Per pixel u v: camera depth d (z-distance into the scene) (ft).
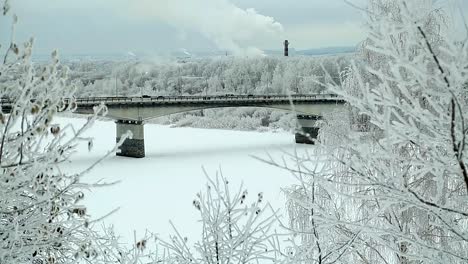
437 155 11.09
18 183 12.32
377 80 29.25
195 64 493.77
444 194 19.07
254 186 133.49
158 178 161.89
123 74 481.46
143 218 101.91
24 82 11.81
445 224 11.37
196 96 237.45
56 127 12.40
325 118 35.14
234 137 292.20
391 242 12.52
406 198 11.37
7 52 11.30
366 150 11.60
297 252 16.78
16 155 12.57
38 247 13.89
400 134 11.05
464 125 10.32
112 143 254.68
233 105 238.89
